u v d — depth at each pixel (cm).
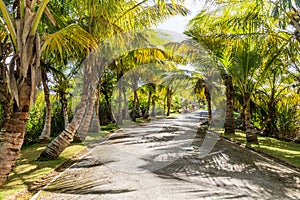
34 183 515
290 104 1421
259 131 1493
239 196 451
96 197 446
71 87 1127
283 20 827
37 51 361
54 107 1315
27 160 719
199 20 1040
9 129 351
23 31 346
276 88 1427
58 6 702
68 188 489
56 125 1310
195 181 539
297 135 1299
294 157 784
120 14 742
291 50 974
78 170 629
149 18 841
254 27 884
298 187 501
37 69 363
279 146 1021
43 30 672
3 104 694
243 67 1017
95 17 703
